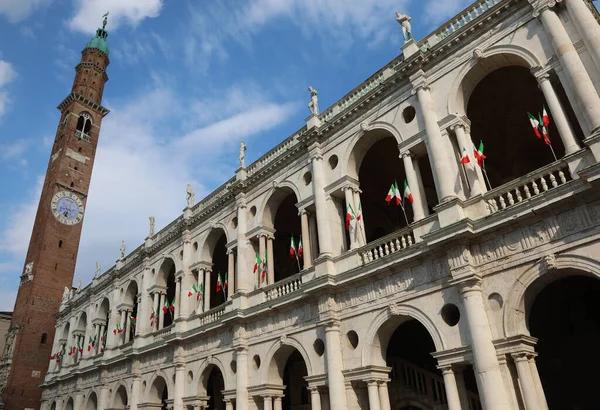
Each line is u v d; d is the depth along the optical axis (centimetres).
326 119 3038
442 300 2019
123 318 4816
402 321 2262
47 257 7294
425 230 2170
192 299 3819
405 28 2584
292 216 3928
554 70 1925
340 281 2447
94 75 9069
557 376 2369
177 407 3419
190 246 3994
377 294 2306
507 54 2106
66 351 6003
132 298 4947
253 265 3284
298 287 2759
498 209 1969
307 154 3042
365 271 2334
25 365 6681
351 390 2288
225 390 3059
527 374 1686
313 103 3086
